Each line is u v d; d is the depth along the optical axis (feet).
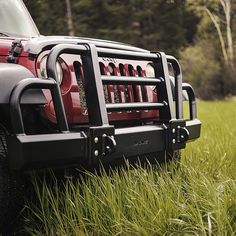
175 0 131.44
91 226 11.68
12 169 10.60
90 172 12.27
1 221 11.28
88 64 11.75
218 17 144.46
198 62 135.54
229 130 27.55
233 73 133.80
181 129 13.79
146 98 14.24
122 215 11.54
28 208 12.23
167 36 132.05
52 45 12.03
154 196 12.04
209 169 17.04
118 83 12.32
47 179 12.96
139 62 14.33
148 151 12.89
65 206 12.02
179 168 15.07
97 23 124.06
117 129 12.12
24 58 11.68
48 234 11.60
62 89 12.01
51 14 111.24
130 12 127.24
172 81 15.35
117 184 12.32
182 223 10.77
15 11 16.34
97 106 11.58
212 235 10.52
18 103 10.33
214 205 11.12
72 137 10.97
